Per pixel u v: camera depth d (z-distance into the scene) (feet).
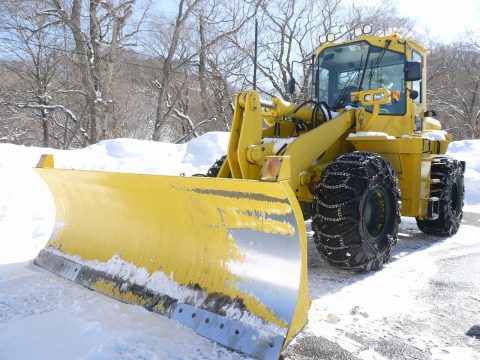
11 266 11.69
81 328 7.80
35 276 10.84
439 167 17.16
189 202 8.61
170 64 60.59
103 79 55.72
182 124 71.72
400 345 7.80
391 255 14.37
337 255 10.93
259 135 10.94
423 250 15.26
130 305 8.96
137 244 10.07
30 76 70.44
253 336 7.22
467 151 36.58
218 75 67.41
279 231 7.52
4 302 9.08
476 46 96.58
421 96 16.33
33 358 6.86
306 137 11.46
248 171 10.60
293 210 7.07
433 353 7.52
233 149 10.84
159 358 6.90
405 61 14.39
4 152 25.73
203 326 7.85
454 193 18.60
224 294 8.11
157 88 71.61
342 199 10.66
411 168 14.28
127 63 63.41
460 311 9.47
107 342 7.24
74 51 54.90
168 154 32.07
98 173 9.62
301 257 7.27
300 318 7.30
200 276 8.67
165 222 9.47
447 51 97.45
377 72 14.80
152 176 8.47
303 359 7.25
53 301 9.18
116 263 10.19
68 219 12.14
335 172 11.12
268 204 7.34
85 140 60.59
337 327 8.51
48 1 54.24
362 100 13.56
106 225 10.91
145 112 75.66
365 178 10.92
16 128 75.41
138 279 9.53
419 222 17.99
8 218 16.96
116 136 60.29
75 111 70.95
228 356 7.00
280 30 72.23
